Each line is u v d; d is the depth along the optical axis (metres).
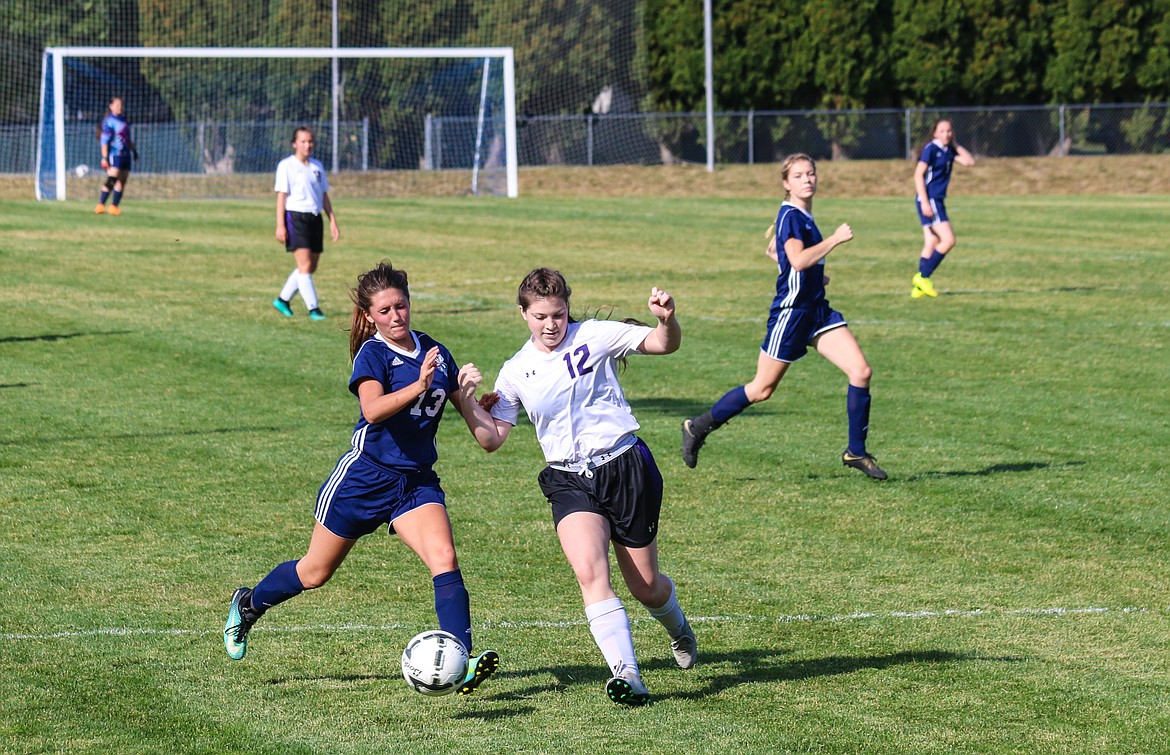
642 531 11.98
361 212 67.25
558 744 11.02
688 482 20.25
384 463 11.70
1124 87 101.88
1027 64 100.62
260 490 19.56
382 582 15.56
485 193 83.31
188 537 17.25
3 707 11.75
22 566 16.02
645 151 96.94
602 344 11.95
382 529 17.78
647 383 27.80
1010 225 62.53
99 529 17.59
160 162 87.62
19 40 91.75
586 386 11.93
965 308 37.97
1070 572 16.02
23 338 32.00
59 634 13.74
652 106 99.81
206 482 19.98
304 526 17.78
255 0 92.69
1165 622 14.29
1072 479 20.31
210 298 38.75
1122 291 41.22
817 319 20.06
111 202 65.94
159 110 90.69
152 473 20.47
